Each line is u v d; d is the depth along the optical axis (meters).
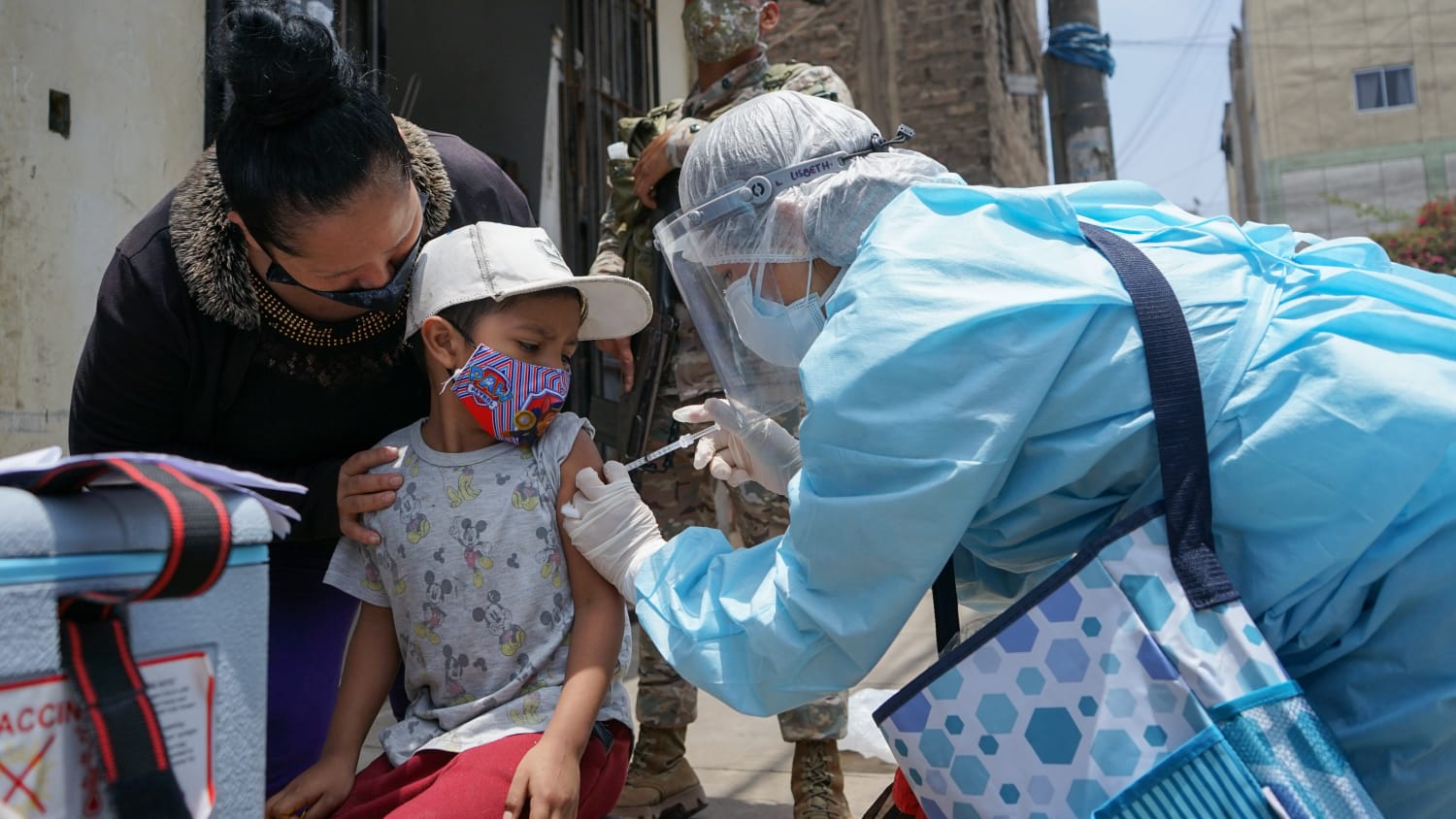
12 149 2.53
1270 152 18.00
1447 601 1.18
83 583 0.80
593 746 1.62
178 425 1.80
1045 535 1.33
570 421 1.72
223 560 0.88
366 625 1.72
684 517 2.75
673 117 2.91
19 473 0.81
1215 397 1.19
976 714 1.22
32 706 0.77
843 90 2.74
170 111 3.02
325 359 1.73
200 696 0.90
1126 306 1.23
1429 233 16.59
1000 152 11.58
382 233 1.45
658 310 2.72
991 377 1.21
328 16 3.01
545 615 1.64
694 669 1.43
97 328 1.68
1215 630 1.14
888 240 1.32
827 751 2.30
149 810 0.81
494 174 1.93
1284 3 17.88
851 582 1.29
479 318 1.61
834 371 1.26
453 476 1.65
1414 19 17.38
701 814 2.47
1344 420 1.15
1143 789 1.12
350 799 1.59
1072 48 8.98
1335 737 1.14
